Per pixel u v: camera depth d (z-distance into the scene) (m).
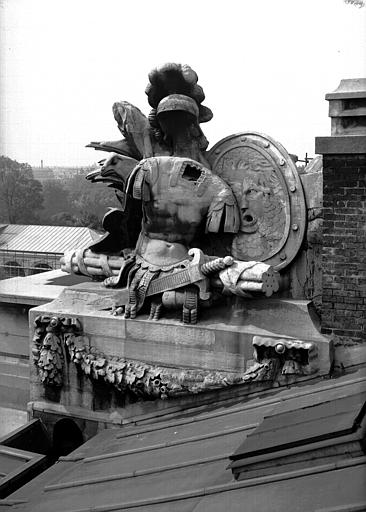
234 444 7.34
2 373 10.91
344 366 8.09
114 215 9.58
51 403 9.65
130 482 7.38
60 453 9.62
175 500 6.64
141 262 9.13
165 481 7.11
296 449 6.48
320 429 6.62
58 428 9.62
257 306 8.52
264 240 8.79
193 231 8.98
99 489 7.45
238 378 8.37
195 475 7.00
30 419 9.78
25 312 10.70
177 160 8.95
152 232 9.20
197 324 8.67
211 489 6.53
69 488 7.71
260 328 8.41
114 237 9.83
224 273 8.42
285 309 8.36
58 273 12.34
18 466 8.71
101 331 9.24
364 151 7.78
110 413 9.25
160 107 8.96
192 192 8.88
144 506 6.75
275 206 8.70
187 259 8.80
